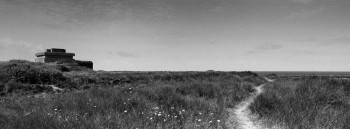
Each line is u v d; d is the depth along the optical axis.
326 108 8.81
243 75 38.06
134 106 8.67
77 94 11.96
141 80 22.17
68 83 17.73
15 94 13.34
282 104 9.50
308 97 10.48
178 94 11.14
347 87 13.69
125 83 20.28
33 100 11.16
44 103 9.92
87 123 6.21
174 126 6.76
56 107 8.63
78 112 7.48
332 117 7.45
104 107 8.31
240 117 8.88
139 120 6.78
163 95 10.63
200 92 13.36
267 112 8.82
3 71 16.69
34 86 15.17
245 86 17.55
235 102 11.73
